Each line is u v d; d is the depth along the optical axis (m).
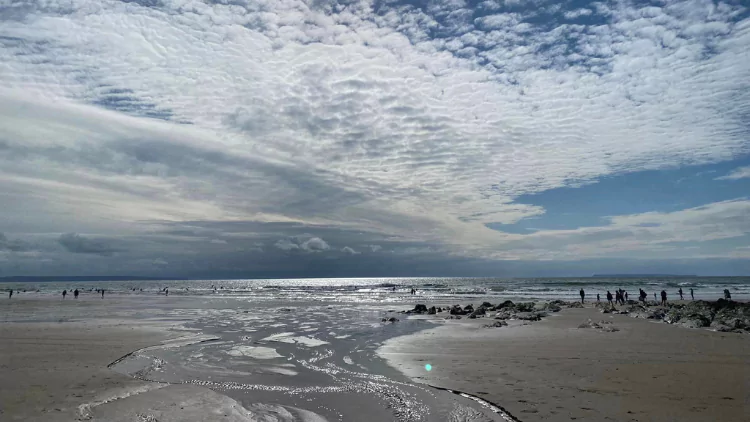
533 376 10.80
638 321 23.14
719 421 7.33
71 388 9.65
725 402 8.37
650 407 8.14
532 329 20.41
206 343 16.95
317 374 11.56
